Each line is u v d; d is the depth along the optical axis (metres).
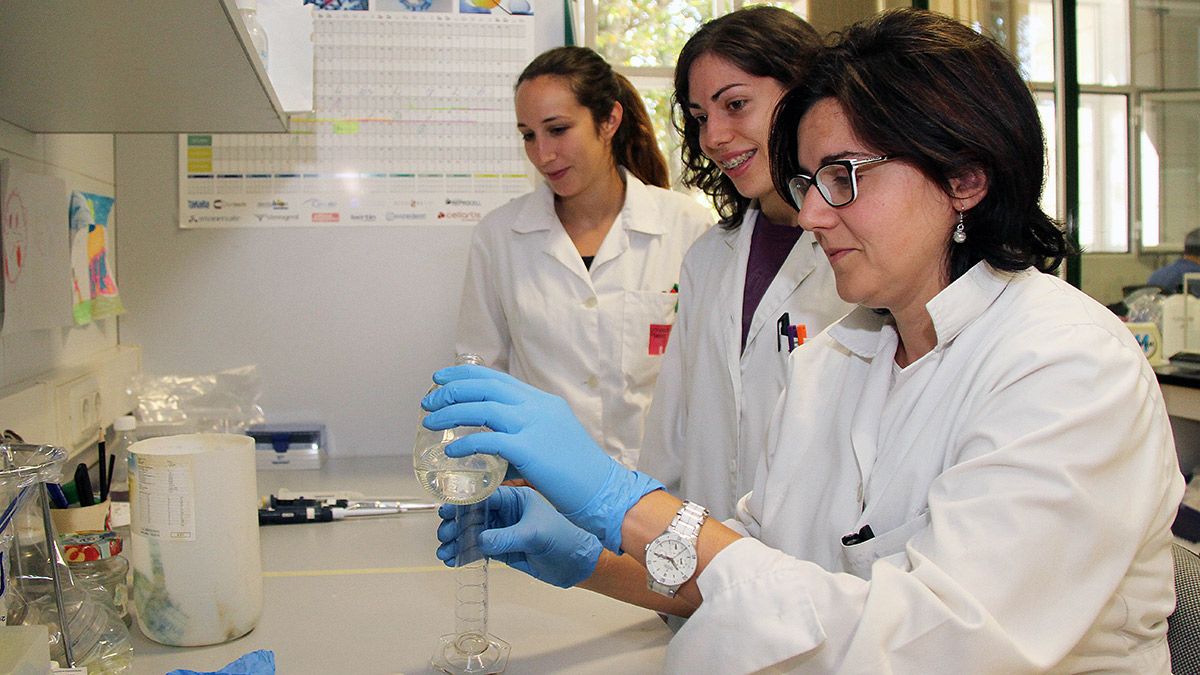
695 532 0.84
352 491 1.83
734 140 1.50
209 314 2.25
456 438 0.90
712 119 1.50
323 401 2.30
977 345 0.89
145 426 2.04
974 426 0.82
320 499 1.66
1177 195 2.72
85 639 0.88
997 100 0.82
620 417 2.05
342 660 0.95
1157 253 2.77
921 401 0.92
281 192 2.25
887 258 0.86
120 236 2.19
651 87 2.89
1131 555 0.75
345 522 1.55
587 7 2.67
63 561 0.91
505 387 0.91
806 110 0.91
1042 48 2.88
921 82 0.81
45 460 0.82
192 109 1.60
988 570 0.72
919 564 0.75
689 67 1.54
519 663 0.95
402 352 2.32
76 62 1.23
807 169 0.90
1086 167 2.86
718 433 1.58
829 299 1.48
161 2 0.96
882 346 1.05
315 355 2.29
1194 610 0.96
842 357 1.14
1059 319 0.83
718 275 1.65
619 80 2.13
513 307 2.06
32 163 1.67
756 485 1.17
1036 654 0.71
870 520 0.94
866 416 1.02
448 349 2.33
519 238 2.09
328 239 2.28
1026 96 0.84
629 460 2.05
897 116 0.81
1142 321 2.67
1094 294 2.88
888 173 0.83
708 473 1.58
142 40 1.12
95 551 1.06
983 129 0.81
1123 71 2.78
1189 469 2.52
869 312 1.09
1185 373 2.36
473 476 0.89
